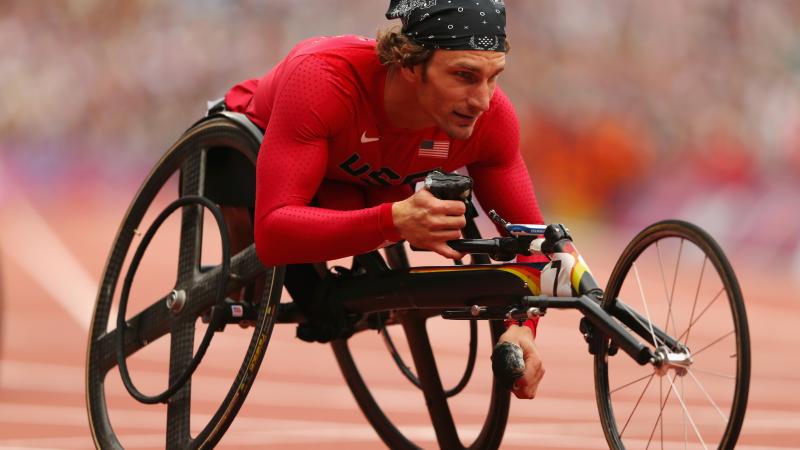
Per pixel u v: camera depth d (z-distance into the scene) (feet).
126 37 283.59
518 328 38.06
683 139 220.43
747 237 207.51
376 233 37.63
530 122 229.86
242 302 44.21
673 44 227.20
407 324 48.03
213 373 79.25
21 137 289.53
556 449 58.39
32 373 78.74
